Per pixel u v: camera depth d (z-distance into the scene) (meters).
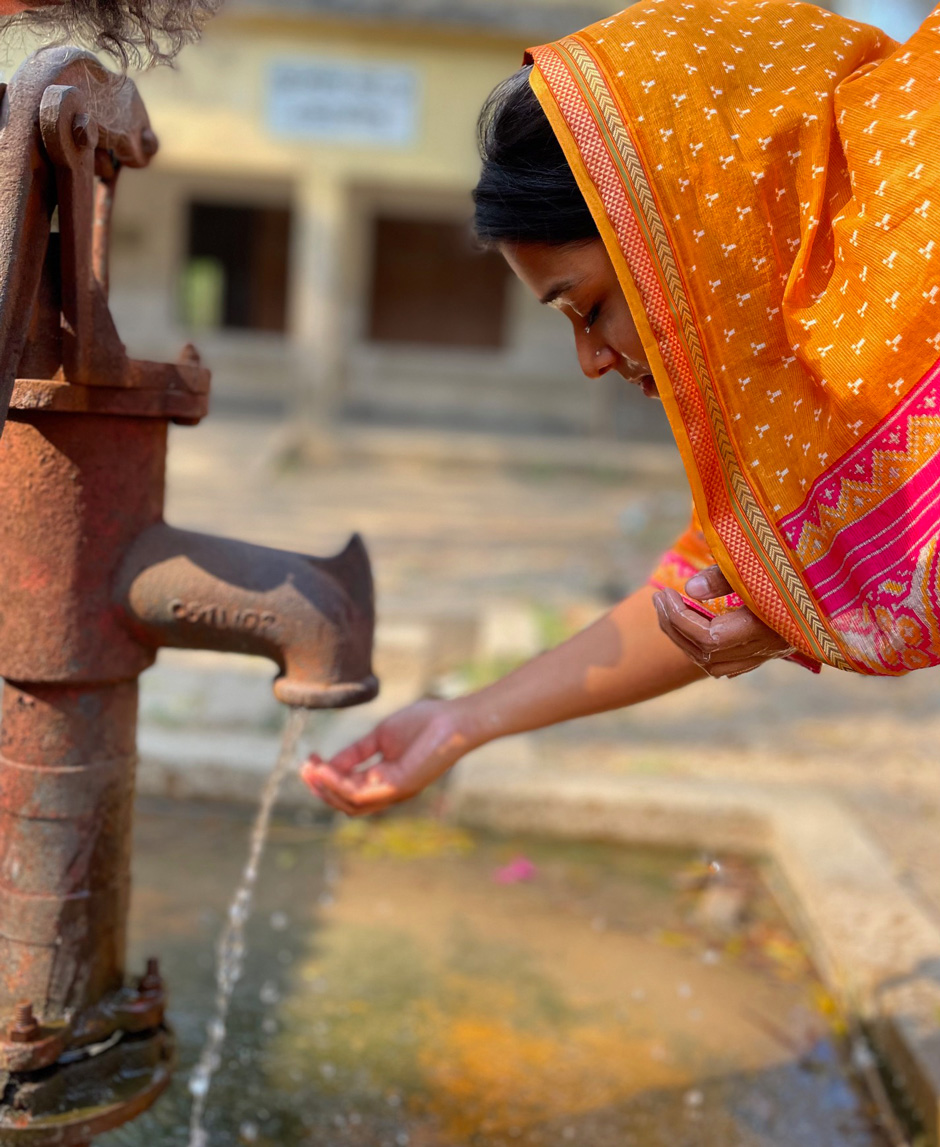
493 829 2.90
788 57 1.17
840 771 3.30
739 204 1.13
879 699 4.11
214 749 2.98
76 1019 1.36
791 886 2.62
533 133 1.16
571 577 6.32
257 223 14.32
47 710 1.31
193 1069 1.90
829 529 1.17
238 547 1.31
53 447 1.24
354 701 1.32
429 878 2.68
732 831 2.86
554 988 2.24
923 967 2.08
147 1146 1.71
